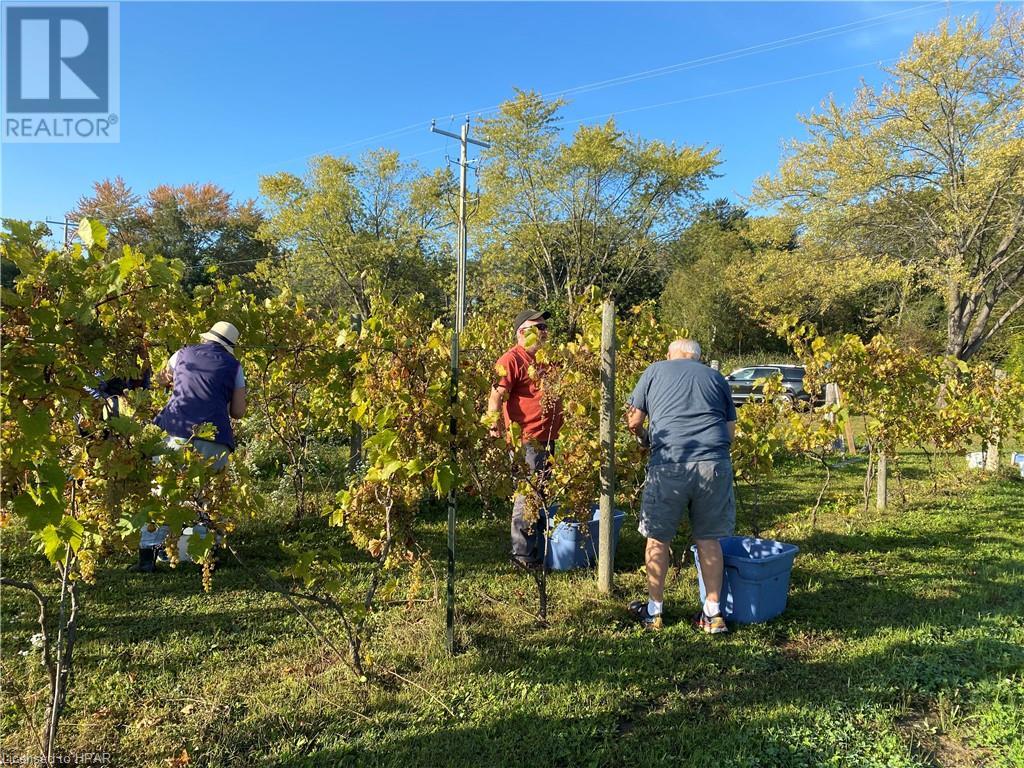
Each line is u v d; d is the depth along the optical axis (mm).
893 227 17281
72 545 1972
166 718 2492
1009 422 7004
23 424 1677
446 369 2881
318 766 2258
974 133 15352
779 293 18844
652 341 5160
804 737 2451
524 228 28078
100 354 1895
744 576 3496
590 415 3881
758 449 4480
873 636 3346
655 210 28656
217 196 41906
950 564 4496
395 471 2680
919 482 7500
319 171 27766
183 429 3658
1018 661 2998
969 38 14727
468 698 2689
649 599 3494
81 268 1903
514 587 3947
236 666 2932
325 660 2990
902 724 2572
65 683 2182
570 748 2391
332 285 27969
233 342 4035
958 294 16156
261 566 4215
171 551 2334
